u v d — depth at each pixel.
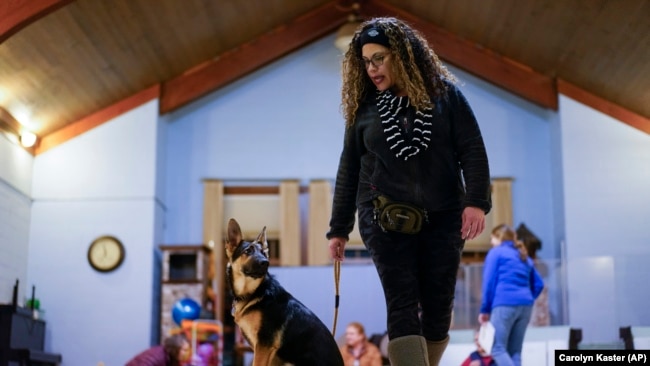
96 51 9.80
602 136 11.50
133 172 11.23
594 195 11.38
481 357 6.55
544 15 10.34
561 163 11.53
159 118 11.60
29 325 9.93
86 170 11.18
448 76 2.74
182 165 12.09
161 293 10.91
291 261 11.74
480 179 2.62
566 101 11.63
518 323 6.63
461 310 8.69
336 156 12.20
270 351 2.68
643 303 8.25
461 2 11.04
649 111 11.21
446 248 2.69
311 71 12.42
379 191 2.71
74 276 10.91
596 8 9.55
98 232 11.04
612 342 8.14
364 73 2.76
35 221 11.02
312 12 12.18
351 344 7.98
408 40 2.65
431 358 2.79
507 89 12.16
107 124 11.33
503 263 6.62
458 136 2.67
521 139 12.20
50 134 11.21
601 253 11.23
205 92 11.83
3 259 10.05
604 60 10.53
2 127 9.88
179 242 11.87
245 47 11.99
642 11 9.08
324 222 11.88
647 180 11.33
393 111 2.66
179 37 10.66
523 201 12.04
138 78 11.12
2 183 9.91
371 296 9.41
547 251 11.84
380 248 2.70
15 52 8.77
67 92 10.31
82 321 10.79
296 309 2.73
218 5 10.47
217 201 11.95
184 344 7.51
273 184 12.12
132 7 9.38
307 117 12.30
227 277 2.81
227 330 11.12
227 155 12.16
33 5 8.12
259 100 12.33
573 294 8.45
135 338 10.76
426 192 2.65
